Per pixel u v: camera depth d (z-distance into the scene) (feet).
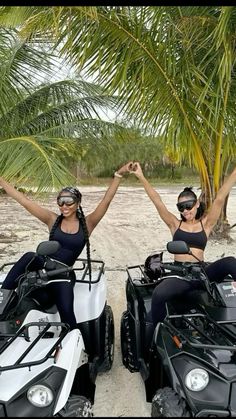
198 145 20.70
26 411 7.75
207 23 13.65
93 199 58.65
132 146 70.13
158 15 13.69
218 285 10.78
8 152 18.92
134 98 17.39
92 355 11.96
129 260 27.55
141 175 13.29
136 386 12.45
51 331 10.89
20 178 17.69
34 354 9.27
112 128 27.84
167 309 10.76
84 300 12.13
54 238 12.14
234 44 14.28
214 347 8.55
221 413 7.84
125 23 14.29
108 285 21.80
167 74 16.62
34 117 27.81
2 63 23.80
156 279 13.62
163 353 9.19
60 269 10.77
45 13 12.19
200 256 12.21
